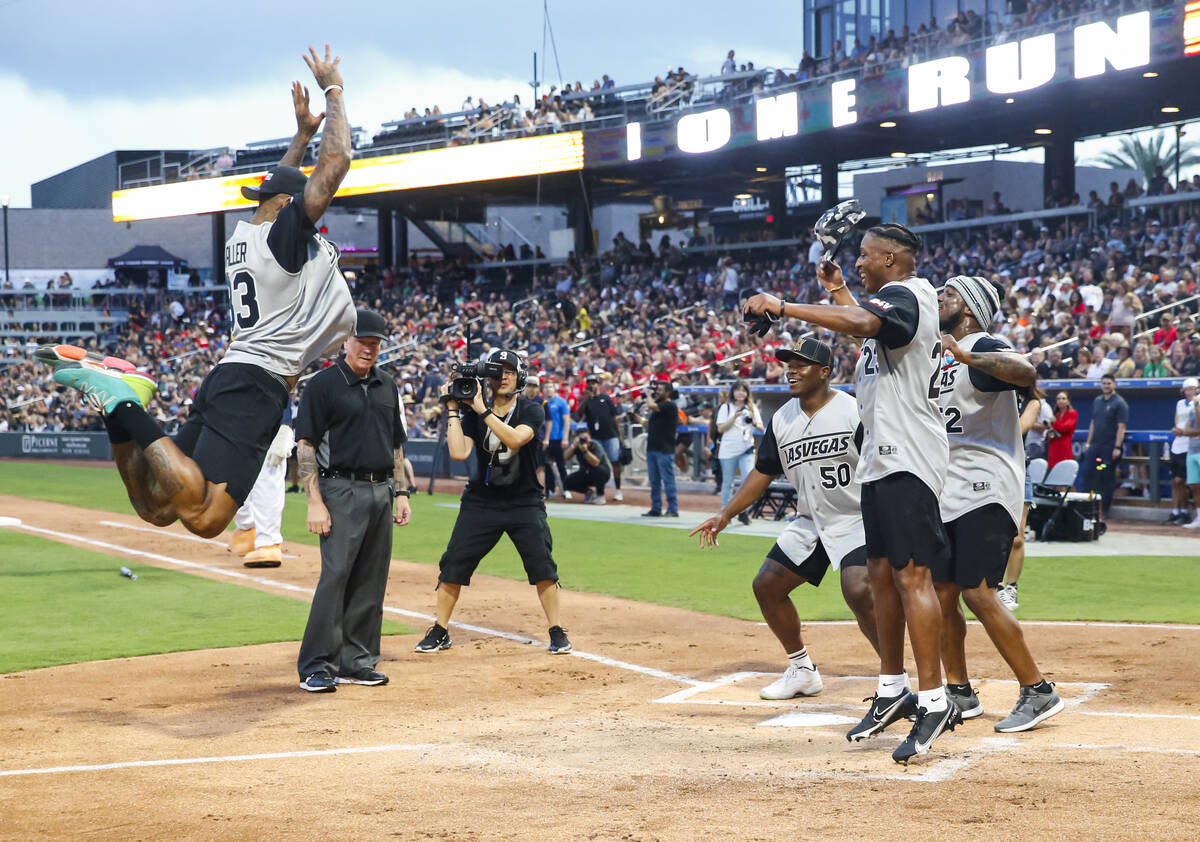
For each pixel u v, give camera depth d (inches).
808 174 1617.9
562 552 561.0
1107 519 701.9
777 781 194.5
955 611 238.8
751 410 667.4
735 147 1282.0
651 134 1357.0
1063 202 1243.8
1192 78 1053.2
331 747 227.3
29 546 582.6
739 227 1817.2
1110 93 1123.9
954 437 236.8
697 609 408.5
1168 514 684.1
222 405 229.5
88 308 2154.3
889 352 211.2
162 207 1918.1
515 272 1808.6
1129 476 719.7
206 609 406.6
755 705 267.0
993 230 1294.3
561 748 223.6
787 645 274.1
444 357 1358.3
